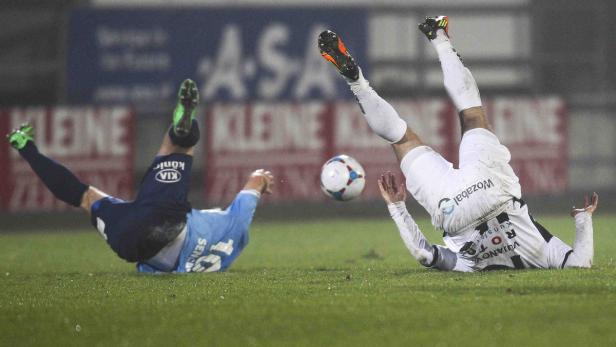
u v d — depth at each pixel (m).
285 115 71.19
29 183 68.88
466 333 16.38
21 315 19.81
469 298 20.08
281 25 74.56
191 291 22.95
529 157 71.88
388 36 80.81
